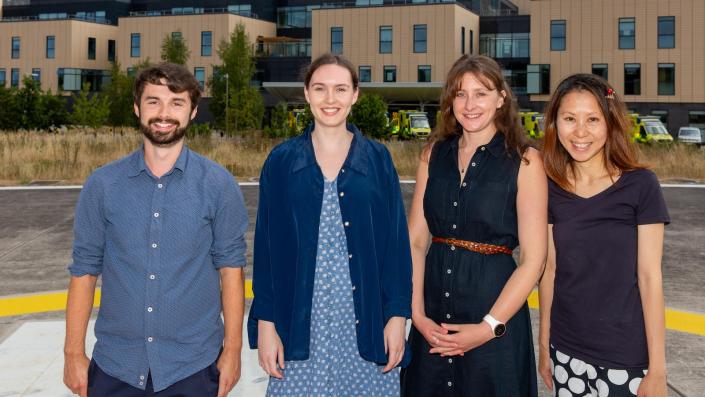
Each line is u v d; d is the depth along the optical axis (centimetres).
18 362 521
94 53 6694
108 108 4488
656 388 279
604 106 282
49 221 1264
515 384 312
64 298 732
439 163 329
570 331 295
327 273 305
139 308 271
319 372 305
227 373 288
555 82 4850
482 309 312
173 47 5284
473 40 5472
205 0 6538
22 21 6638
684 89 4572
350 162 303
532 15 4872
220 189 282
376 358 303
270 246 305
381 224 309
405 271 310
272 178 307
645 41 4641
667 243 1073
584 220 288
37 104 3353
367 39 5375
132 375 273
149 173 273
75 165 2066
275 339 306
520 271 302
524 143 312
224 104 4925
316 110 302
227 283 292
